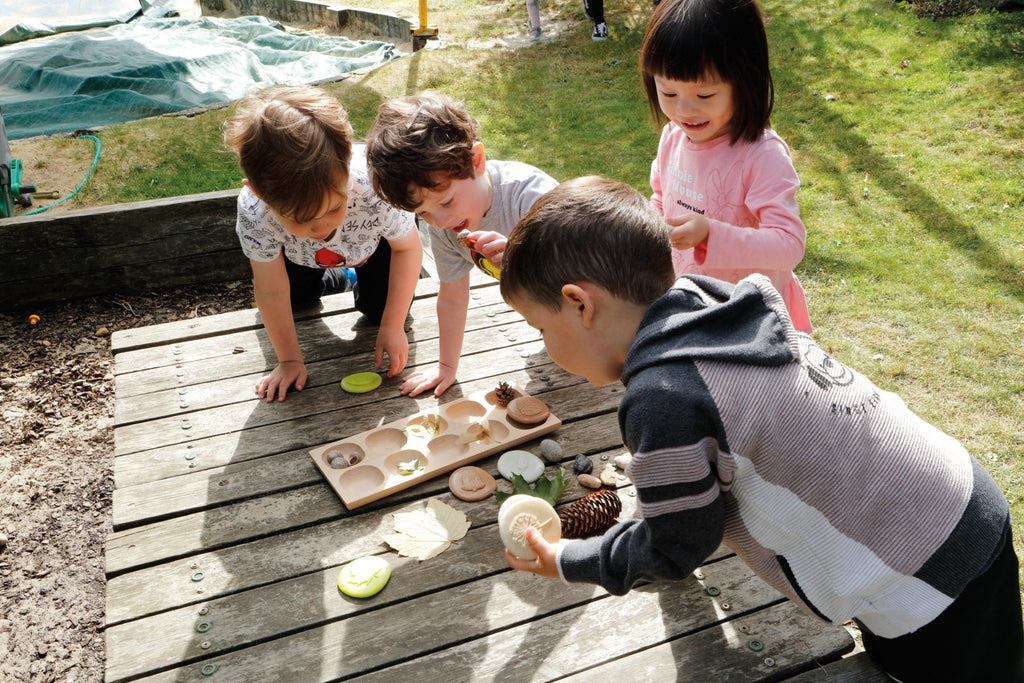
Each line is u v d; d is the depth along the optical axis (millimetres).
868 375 3070
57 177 4828
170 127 5516
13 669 1943
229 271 3537
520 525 1496
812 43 6578
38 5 9062
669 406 1101
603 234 1206
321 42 7816
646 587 1715
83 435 2727
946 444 1300
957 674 1324
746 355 1123
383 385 2369
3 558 2252
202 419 2217
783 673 1535
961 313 3424
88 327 3250
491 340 2592
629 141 5383
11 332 3219
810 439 1146
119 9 9125
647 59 1939
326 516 1881
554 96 6211
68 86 6262
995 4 6547
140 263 3393
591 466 2016
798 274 3783
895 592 1225
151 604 1653
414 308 2777
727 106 1916
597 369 1301
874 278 3719
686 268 2156
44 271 3273
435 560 1759
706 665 1546
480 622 1620
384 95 6328
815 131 5207
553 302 1243
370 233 2287
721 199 2051
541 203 1272
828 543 1202
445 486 1973
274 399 2305
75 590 2156
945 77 5688
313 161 1769
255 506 1912
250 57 7078
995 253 3840
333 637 1587
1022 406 2869
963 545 1213
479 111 5992
